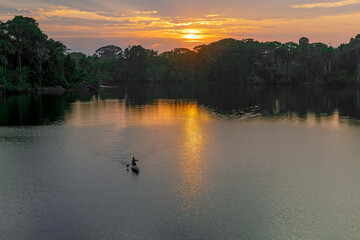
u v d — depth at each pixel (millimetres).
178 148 56406
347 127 76062
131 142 60375
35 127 74312
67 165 47031
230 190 38344
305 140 62812
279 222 31297
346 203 35031
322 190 38406
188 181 41094
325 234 29453
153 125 77875
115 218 31938
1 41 151625
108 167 46188
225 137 65062
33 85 165625
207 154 52844
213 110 105938
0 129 71750
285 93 174250
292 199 36031
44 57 169250
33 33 165000
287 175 43344
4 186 39375
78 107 111000
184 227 30469
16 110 100625
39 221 31453
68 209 33656
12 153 52844
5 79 152125
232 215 32531
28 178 41969
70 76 189000
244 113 98875
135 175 43031
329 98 144375
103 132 69250
